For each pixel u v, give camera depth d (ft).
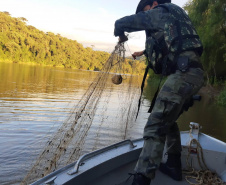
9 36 237.25
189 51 5.12
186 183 6.13
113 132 19.81
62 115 27.20
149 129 5.05
